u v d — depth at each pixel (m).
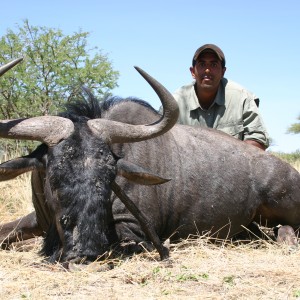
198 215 2.32
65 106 2.09
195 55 2.91
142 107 2.28
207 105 2.97
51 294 1.53
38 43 5.30
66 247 1.72
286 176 2.47
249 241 2.45
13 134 1.82
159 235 2.24
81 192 1.70
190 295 1.53
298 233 2.54
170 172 2.26
